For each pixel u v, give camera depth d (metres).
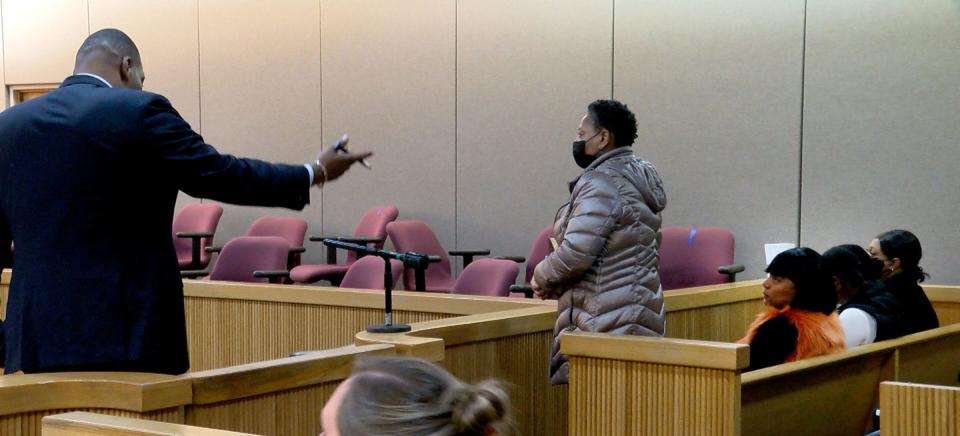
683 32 6.46
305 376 2.45
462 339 3.20
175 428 1.65
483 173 7.21
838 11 5.97
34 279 2.15
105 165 2.12
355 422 0.85
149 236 2.20
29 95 9.42
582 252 3.13
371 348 2.69
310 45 7.94
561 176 6.91
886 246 4.05
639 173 3.25
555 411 3.70
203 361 4.82
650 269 3.26
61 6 9.11
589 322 3.19
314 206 7.95
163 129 2.14
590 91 6.79
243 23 8.23
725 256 5.68
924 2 5.72
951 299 5.08
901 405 2.34
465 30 7.27
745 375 2.68
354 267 5.03
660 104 6.55
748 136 6.26
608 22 6.73
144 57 8.70
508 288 4.83
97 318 2.14
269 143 8.14
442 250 6.65
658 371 2.67
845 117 5.96
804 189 6.09
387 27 7.59
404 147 7.54
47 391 2.07
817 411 3.13
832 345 3.10
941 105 5.68
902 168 5.80
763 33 6.20
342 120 7.81
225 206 8.33
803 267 3.12
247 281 5.79
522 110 7.05
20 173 2.16
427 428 0.84
